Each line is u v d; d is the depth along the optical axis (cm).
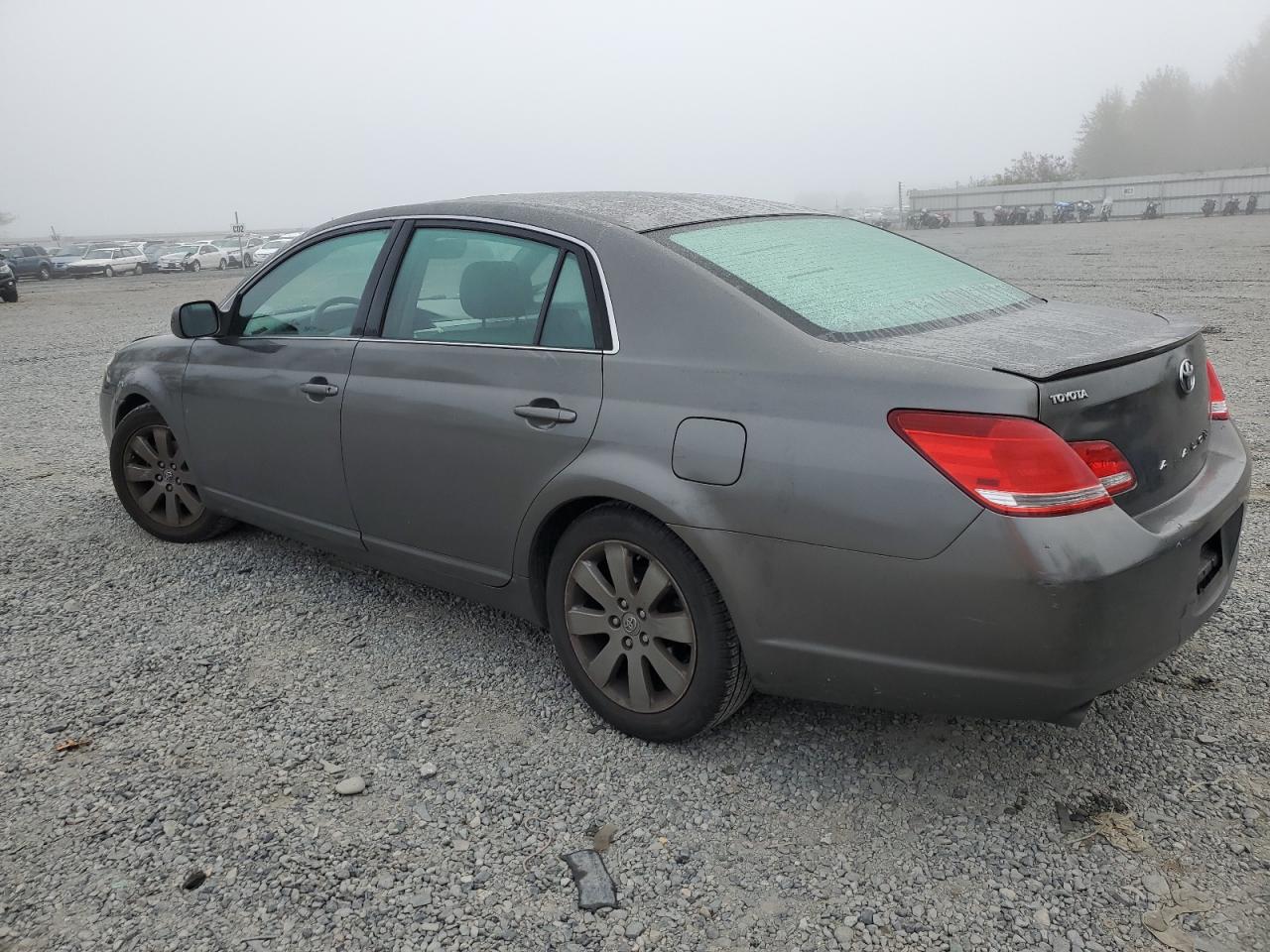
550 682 341
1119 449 239
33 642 382
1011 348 249
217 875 248
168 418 452
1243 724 296
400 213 368
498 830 263
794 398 252
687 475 266
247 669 356
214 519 473
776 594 257
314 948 224
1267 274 1647
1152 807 261
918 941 221
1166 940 217
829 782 278
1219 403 307
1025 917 226
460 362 325
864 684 254
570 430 291
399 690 339
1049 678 228
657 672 290
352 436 360
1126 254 2347
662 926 228
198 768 295
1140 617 232
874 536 238
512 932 227
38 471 653
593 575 297
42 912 237
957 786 274
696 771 286
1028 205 5825
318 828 265
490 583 332
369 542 373
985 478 224
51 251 4972
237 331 424
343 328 373
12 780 290
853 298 285
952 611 233
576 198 344
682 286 280
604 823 265
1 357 1348
